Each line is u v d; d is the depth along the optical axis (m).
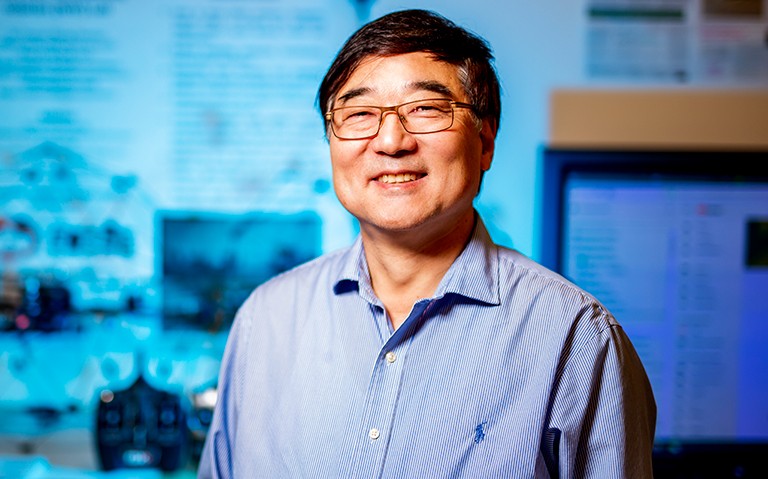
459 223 0.89
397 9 1.55
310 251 1.57
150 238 1.57
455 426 0.81
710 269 1.44
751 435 1.45
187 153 1.57
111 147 1.56
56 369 1.55
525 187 1.56
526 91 1.56
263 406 0.92
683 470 1.45
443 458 0.81
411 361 0.84
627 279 1.44
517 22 1.55
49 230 1.56
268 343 0.95
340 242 1.58
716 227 1.43
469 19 1.54
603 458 0.83
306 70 1.56
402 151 0.79
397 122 0.79
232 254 1.57
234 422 0.99
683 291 1.44
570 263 1.44
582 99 1.55
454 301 0.86
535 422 0.80
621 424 0.83
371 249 0.89
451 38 0.83
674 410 1.46
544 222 1.43
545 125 1.56
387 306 0.90
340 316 0.91
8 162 1.55
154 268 1.57
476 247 0.89
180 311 1.56
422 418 0.82
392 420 0.83
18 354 1.55
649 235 1.43
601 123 1.56
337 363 0.88
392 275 0.88
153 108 1.56
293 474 0.85
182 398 1.52
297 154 1.57
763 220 1.42
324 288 0.95
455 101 0.81
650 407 0.93
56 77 1.55
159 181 1.57
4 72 1.55
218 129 1.57
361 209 0.83
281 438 0.88
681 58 1.54
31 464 1.42
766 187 1.41
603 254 1.44
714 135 1.55
